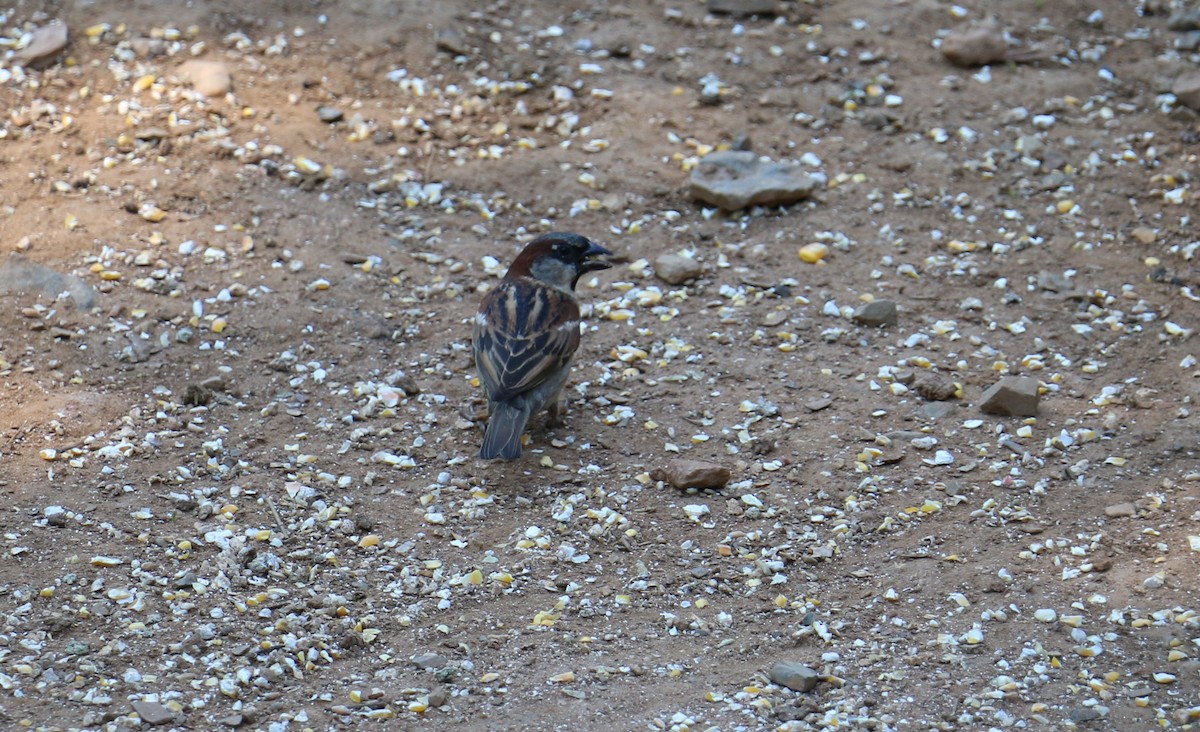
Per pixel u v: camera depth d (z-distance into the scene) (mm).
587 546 9891
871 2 17812
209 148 14500
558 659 8617
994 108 15852
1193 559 9508
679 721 8000
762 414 11430
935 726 7980
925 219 14188
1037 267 13469
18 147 14266
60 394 11211
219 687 8180
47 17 16188
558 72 16281
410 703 8133
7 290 12289
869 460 10836
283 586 9273
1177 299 12953
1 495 9945
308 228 13625
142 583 9125
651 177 14742
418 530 10008
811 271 13414
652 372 12016
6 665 8195
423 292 12938
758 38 17047
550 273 11055
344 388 11641
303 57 16031
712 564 9711
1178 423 11172
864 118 15695
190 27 16219
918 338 12422
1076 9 17797
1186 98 15805
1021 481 10555
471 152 15031
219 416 11172
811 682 8336
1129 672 8477
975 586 9375
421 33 16531
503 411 10297
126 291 12523
